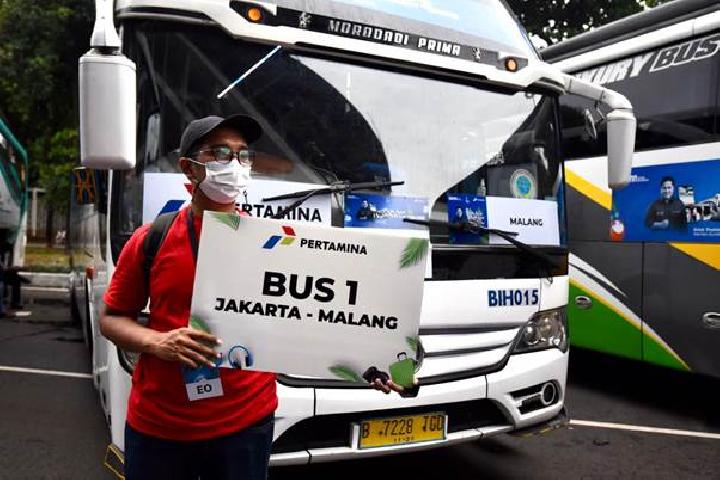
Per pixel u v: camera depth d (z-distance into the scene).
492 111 3.90
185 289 2.12
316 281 2.21
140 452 2.18
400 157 3.57
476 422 3.57
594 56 6.48
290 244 2.18
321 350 2.22
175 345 2.01
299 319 2.20
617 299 6.21
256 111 3.30
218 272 2.12
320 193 3.30
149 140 3.12
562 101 6.80
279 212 3.21
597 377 7.22
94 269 4.43
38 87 12.68
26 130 16.22
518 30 4.17
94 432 5.04
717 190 5.30
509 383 3.58
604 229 6.33
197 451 2.16
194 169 2.16
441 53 3.72
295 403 3.02
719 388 6.74
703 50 5.49
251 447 2.21
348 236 2.24
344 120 3.47
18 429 5.10
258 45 3.35
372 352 2.27
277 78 3.37
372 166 3.49
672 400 6.29
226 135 2.15
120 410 3.09
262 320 2.16
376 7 3.59
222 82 3.27
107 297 2.22
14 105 14.48
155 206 3.08
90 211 5.05
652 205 5.85
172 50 3.20
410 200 3.53
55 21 10.46
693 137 5.51
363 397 3.14
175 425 2.13
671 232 5.67
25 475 4.23
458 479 4.23
